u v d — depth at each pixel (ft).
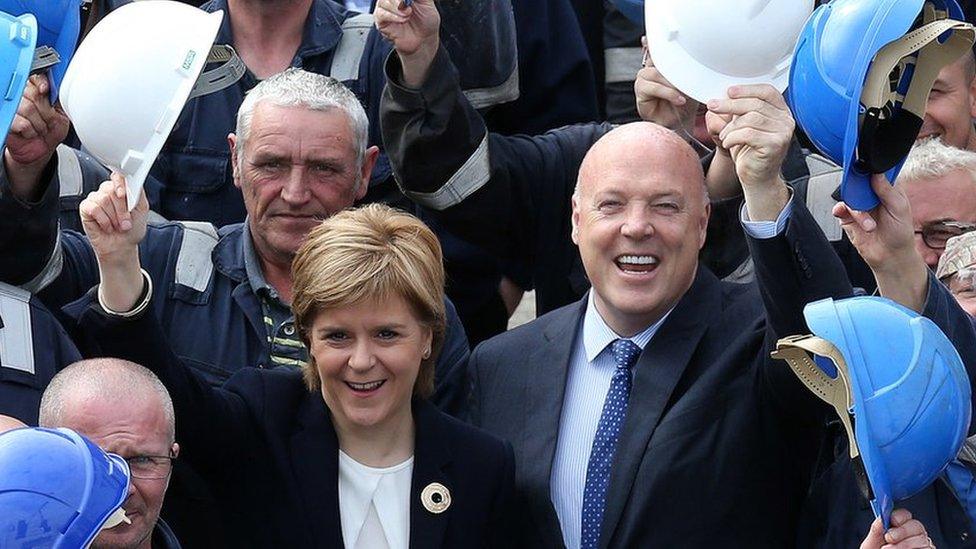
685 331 22.39
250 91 25.26
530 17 30.68
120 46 21.13
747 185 21.02
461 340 24.41
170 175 28.30
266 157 24.38
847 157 19.03
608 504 21.67
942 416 18.38
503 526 21.67
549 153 27.37
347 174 24.76
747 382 21.93
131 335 20.70
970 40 19.57
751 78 23.45
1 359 22.12
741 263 25.12
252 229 24.76
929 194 25.67
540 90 30.78
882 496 18.37
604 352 22.79
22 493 16.08
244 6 28.63
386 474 21.50
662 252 22.16
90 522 16.26
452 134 25.86
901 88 19.99
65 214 26.73
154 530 20.67
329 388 21.27
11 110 19.33
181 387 20.97
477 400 23.24
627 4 28.07
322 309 20.99
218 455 21.45
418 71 25.61
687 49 23.49
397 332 21.07
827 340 18.61
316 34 28.66
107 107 20.92
